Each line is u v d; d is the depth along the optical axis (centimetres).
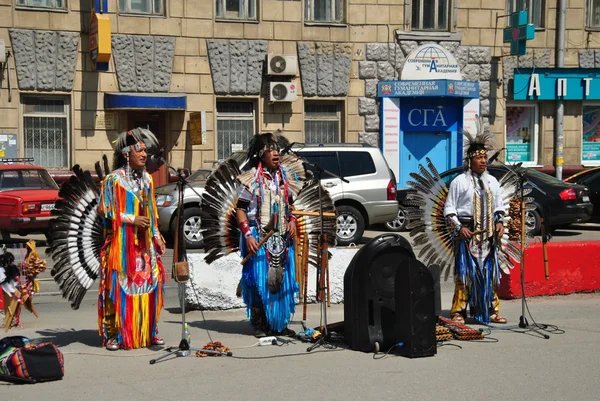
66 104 1903
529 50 2284
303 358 660
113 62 1922
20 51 1842
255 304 726
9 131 1847
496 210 776
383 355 668
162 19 1958
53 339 737
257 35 2044
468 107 2209
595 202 1877
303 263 730
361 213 1534
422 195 788
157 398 557
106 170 691
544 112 2311
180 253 667
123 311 672
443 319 755
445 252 787
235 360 655
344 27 2116
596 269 981
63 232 684
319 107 2136
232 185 721
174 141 1983
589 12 2338
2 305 793
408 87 2139
